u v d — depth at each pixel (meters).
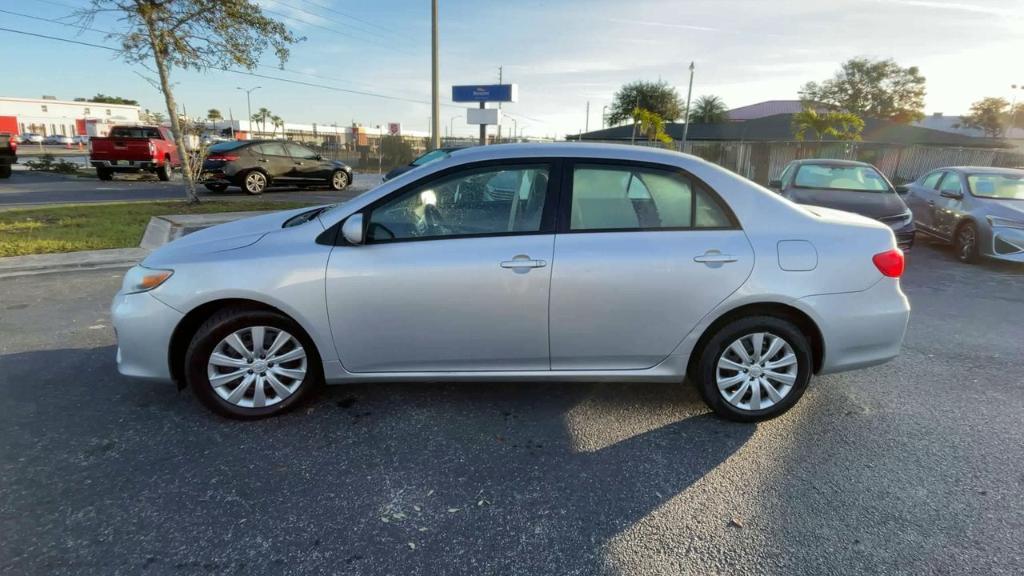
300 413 3.49
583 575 2.26
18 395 3.67
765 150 26.62
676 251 3.22
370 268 3.18
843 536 2.48
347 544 2.40
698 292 3.24
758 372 3.38
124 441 3.14
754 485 2.85
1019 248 7.95
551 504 2.69
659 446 3.20
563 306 3.22
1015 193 8.98
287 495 2.71
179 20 11.09
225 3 11.00
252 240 3.35
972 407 3.73
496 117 25.97
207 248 3.34
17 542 2.35
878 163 24.94
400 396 3.75
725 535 2.49
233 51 11.52
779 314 3.36
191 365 3.26
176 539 2.40
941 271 8.19
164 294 3.20
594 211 3.29
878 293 3.35
